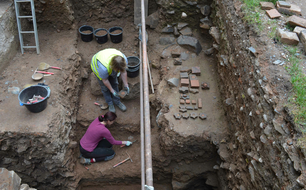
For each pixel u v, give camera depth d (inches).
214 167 167.0
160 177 187.2
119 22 231.8
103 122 163.5
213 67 198.4
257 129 119.9
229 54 165.2
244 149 132.5
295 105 106.4
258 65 129.3
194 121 165.3
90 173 175.6
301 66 124.3
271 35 139.9
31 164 159.2
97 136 163.0
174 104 174.7
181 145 160.7
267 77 121.6
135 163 177.3
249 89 130.0
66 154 166.2
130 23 231.3
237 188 136.2
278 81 118.3
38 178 166.2
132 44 217.9
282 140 102.0
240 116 142.2
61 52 193.5
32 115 149.8
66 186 171.8
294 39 132.9
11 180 85.6
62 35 210.1
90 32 219.3
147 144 97.0
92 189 186.1
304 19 145.2
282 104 109.3
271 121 110.5
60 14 205.9
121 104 186.2
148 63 199.3
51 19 208.4
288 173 95.0
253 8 158.7
